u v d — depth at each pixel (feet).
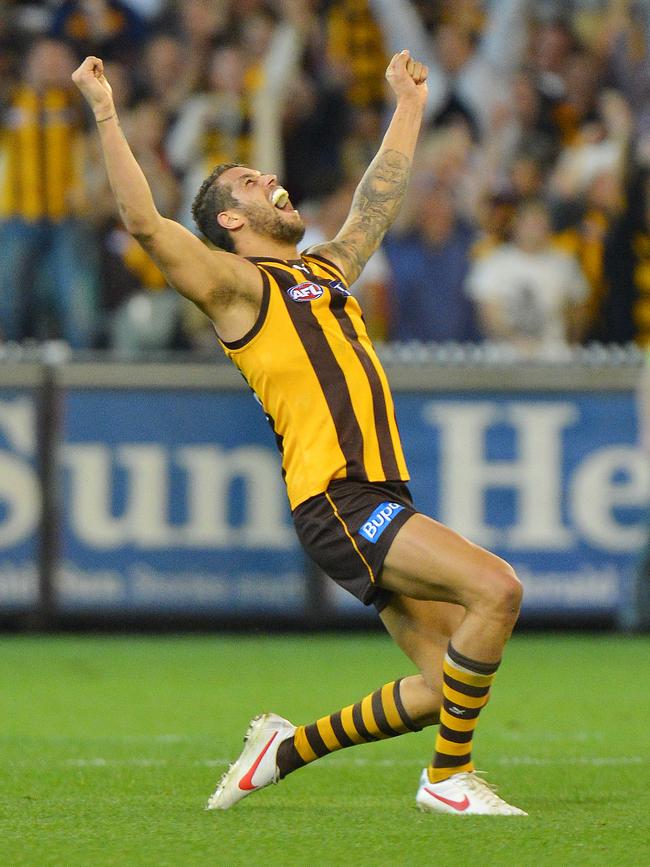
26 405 122.52
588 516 125.18
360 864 37.83
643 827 43.78
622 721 78.74
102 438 123.03
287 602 124.88
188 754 65.87
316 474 46.39
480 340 147.23
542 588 124.98
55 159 143.95
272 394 47.34
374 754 67.21
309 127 153.38
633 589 125.18
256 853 39.52
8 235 142.92
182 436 123.54
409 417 124.36
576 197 153.79
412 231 147.13
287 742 48.57
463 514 124.47
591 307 151.33
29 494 122.52
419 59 157.79
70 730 74.79
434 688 47.01
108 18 149.89
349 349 47.75
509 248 149.38
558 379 124.98
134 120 149.07
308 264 50.01
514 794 53.52
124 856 39.24
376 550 45.03
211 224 50.67
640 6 163.22
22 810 49.03
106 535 123.13
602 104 160.15
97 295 142.72
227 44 152.05
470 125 156.04
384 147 56.39
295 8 154.40
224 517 123.95
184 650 115.96
